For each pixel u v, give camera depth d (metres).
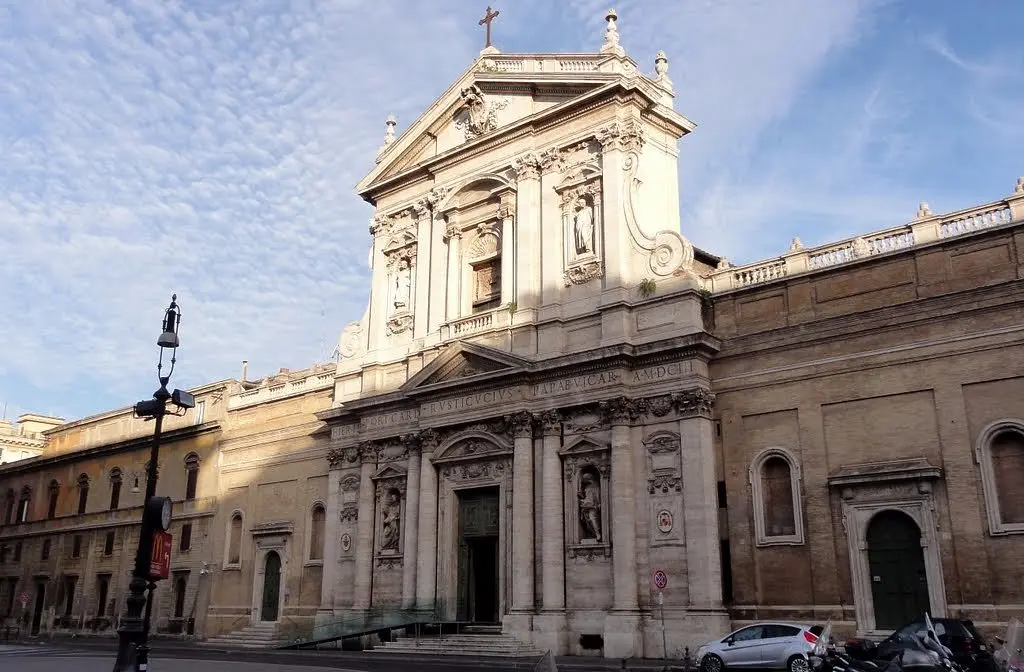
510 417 36.91
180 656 34.81
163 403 20.97
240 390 54.25
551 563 34.69
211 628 49.78
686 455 32.88
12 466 72.56
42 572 65.56
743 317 33.78
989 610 26.59
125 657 18.36
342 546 43.16
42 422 94.44
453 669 26.86
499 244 41.44
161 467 57.44
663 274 35.34
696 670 26.08
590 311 36.56
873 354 30.33
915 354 29.47
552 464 35.75
